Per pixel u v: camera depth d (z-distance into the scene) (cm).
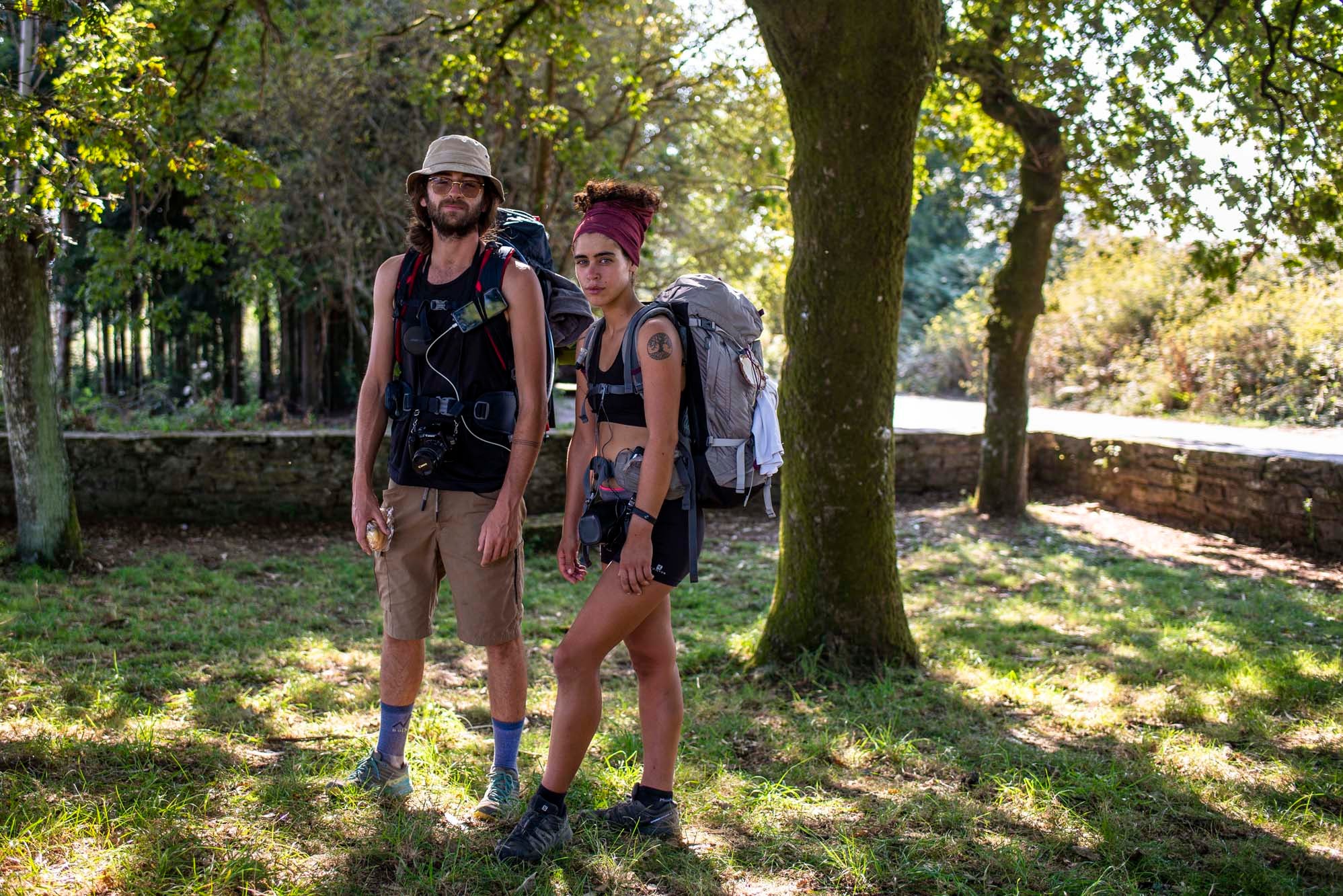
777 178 1150
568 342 355
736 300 304
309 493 1001
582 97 1298
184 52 864
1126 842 322
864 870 299
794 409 541
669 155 1498
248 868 282
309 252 1521
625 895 283
